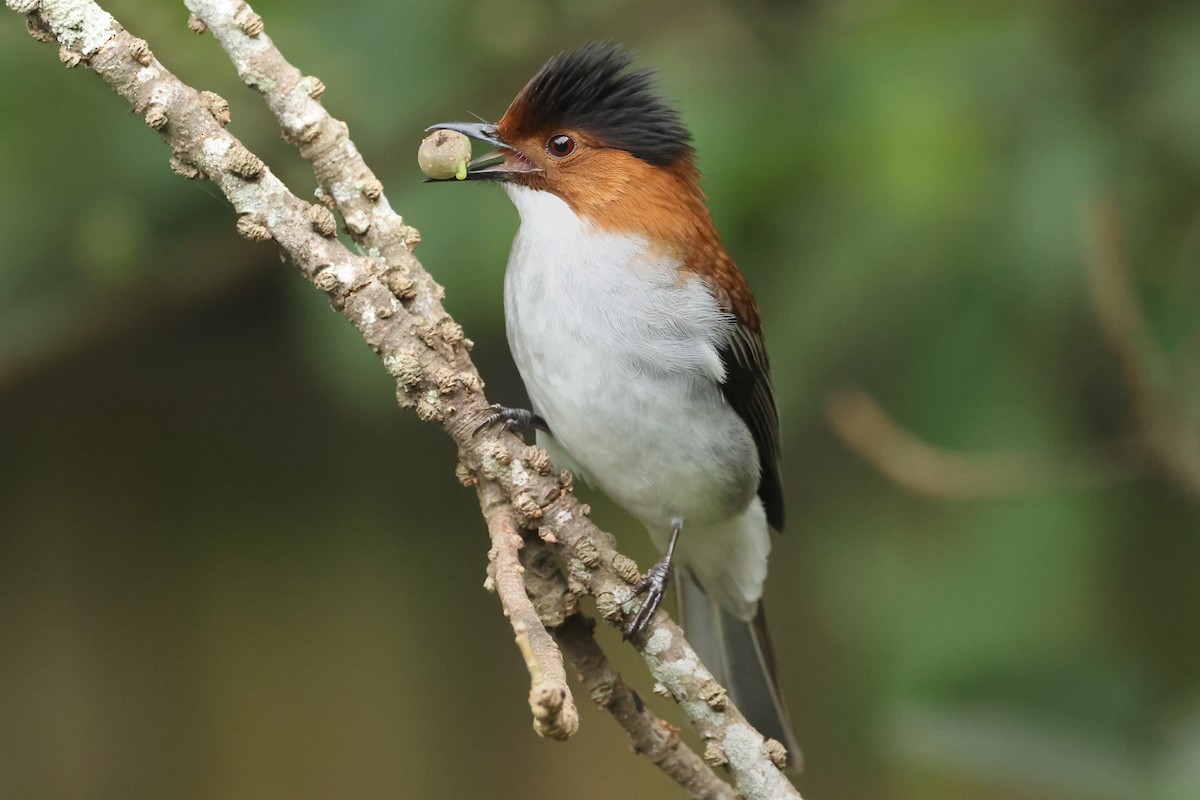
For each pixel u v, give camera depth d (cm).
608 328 805
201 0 615
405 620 1155
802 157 917
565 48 1016
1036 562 936
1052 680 731
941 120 897
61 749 1099
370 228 626
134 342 1119
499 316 936
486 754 1155
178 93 595
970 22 930
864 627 1060
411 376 614
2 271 1052
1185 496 981
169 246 1073
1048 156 889
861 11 945
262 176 601
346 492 1160
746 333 860
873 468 1139
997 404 926
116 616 1123
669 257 826
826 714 1193
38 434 1123
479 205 919
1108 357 951
